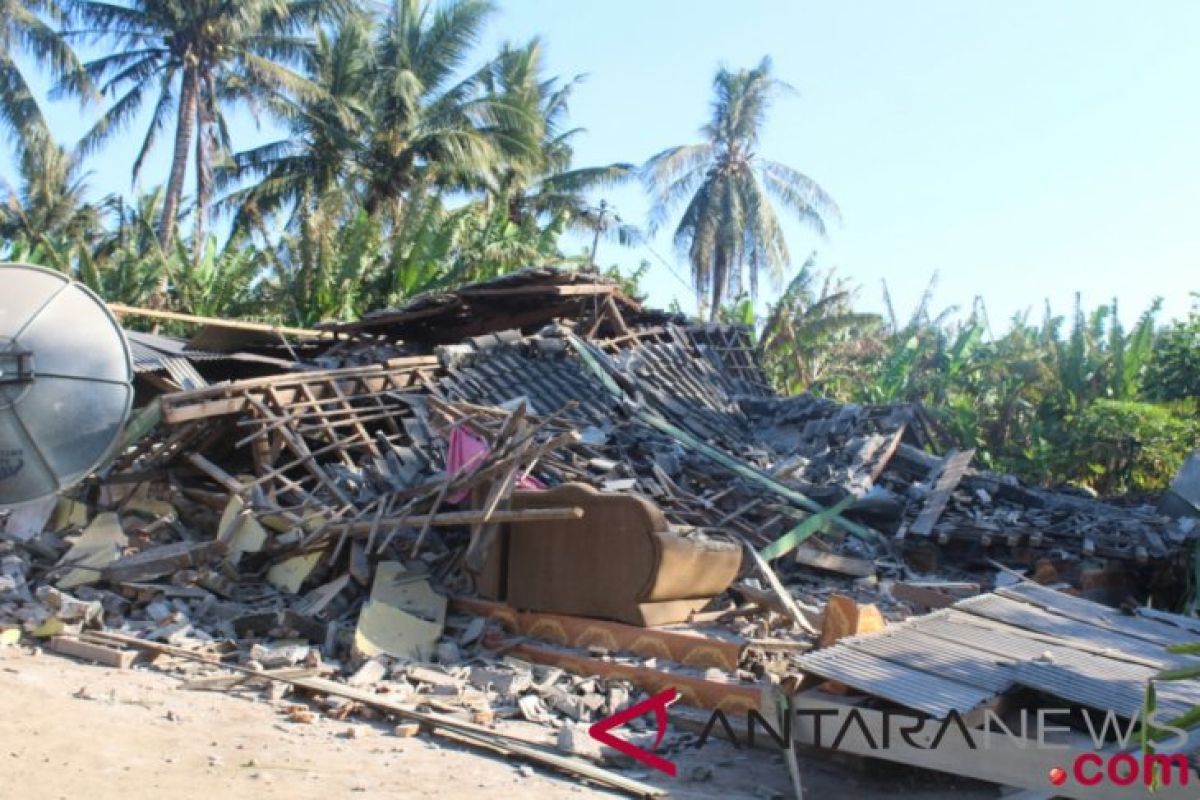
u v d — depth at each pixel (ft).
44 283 25.39
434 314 55.36
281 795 16.88
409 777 18.58
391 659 26.63
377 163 98.84
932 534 40.14
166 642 27.30
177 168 91.20
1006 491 45.27
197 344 57.52
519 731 22.29
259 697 23.39
